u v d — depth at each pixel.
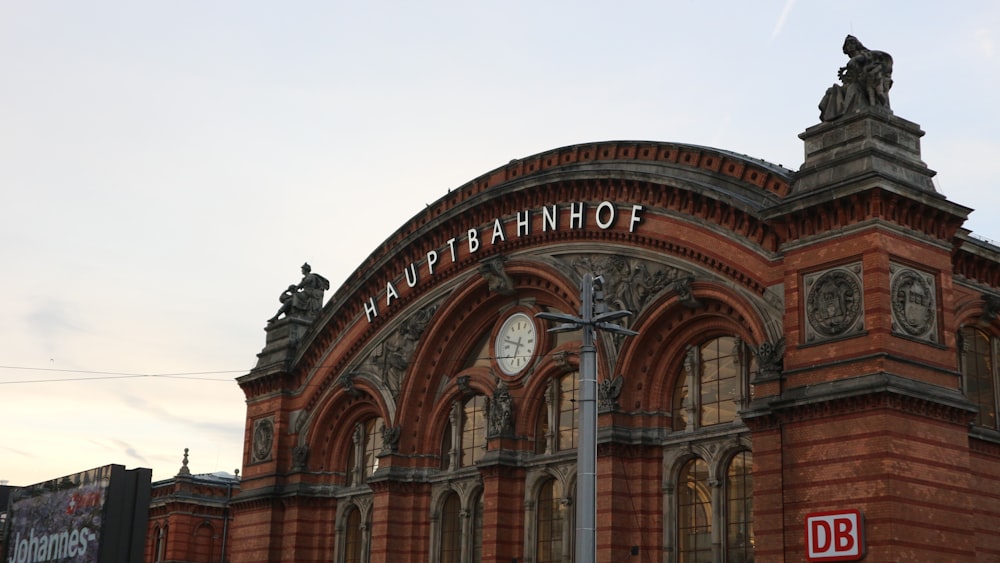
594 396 32.00
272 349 65.75
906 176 39.56
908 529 35.84
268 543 61.84
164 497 94.50
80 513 51.97
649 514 46.19
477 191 56.06
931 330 38.69
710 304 44.94
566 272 50.34
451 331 57.03
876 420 36.69
